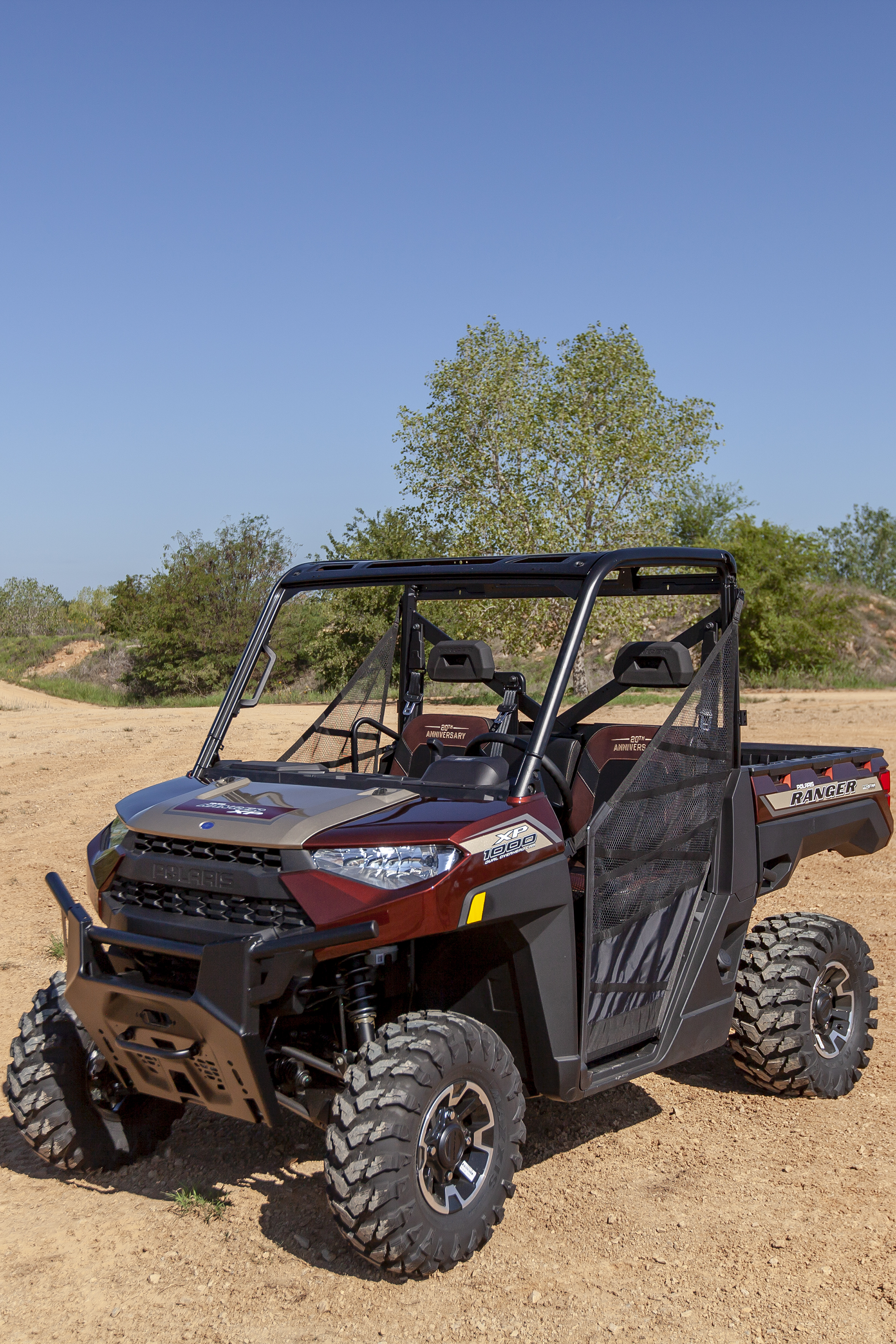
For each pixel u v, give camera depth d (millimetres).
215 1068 3098
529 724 4695
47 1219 3588
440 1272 3227
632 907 3838
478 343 26406
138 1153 3961
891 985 5973
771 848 4539
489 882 3236
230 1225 3529
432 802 3441
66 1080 3713
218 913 3207
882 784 5332
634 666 4117
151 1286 3184
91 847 3725
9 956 6480
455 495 26406
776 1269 3262
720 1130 4297
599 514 26219
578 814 4312
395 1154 2984
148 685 38562
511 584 4055
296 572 4480
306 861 3129
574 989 3523
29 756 16688
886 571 79375
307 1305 3068
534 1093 3629
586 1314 3029
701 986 4184
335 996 3398
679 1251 3369
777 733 17062
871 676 34531
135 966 3391
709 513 59031
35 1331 2969
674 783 4031
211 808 3473
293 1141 4160
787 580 35562
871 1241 3414
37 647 50250
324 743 4496
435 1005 3691
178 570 38344
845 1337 2918
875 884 8305
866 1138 4211
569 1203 3682
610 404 26188
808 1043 4492
